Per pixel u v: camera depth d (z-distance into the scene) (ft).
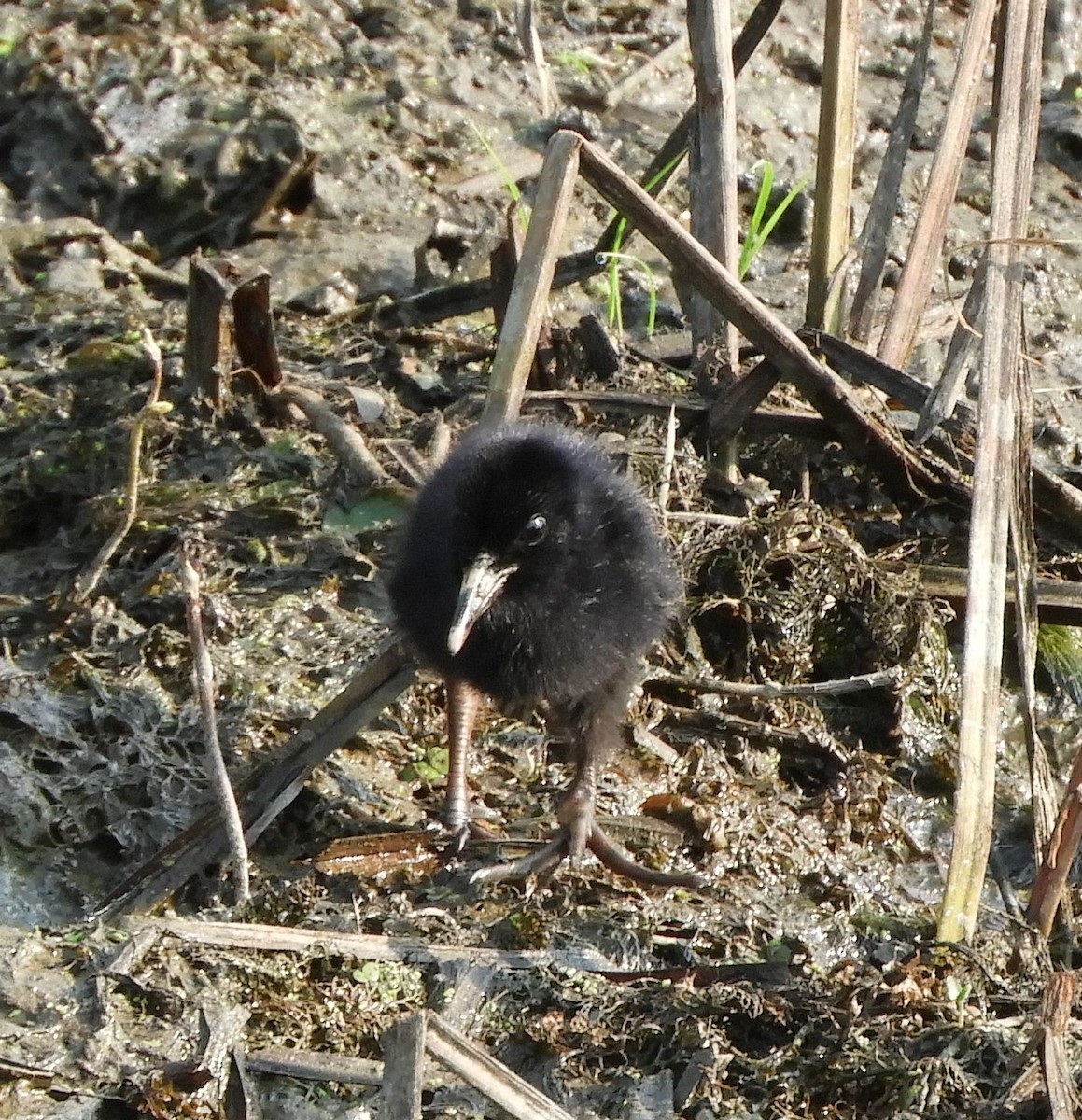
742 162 52.16
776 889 31.60
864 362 39.93
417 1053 22.80
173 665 33.96
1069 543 38.96
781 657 36.22
